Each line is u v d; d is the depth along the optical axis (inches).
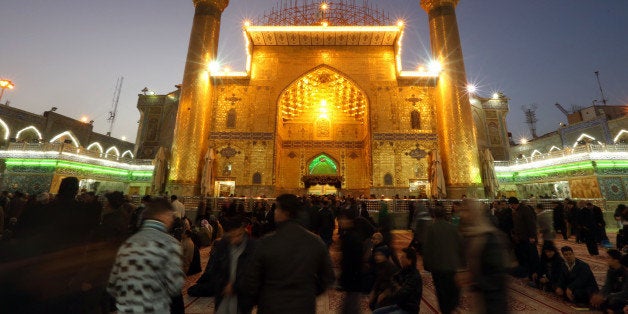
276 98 642.8
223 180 597.3
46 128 756.0
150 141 877.2
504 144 869.8
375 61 669.3
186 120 588.4
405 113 634.2
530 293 176.7
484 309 89.9
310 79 699.4
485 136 870.4
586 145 550.6
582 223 293.6
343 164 761.6
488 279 91.7
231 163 605.3
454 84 602.9
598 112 829.2
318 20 678.5
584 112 863.7
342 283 111.6
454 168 566.3
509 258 97.0
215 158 607.2
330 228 252.2
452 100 596.1
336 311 149.2
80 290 116.4
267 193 588.1
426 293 177.3
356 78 658.2
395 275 120.2
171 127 868.0
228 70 652.1
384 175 601.6
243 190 589.9
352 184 747.4
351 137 780.0
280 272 70.0
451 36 630.5
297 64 666.8
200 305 156.6
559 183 615.5
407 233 423.5
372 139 619.8
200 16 649.0
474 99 880.3
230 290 101.0
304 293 68.8
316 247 75.7
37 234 119.0
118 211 133.1
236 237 105.8
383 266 124.0
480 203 105.5
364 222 137.2
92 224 129.3
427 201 485.7
